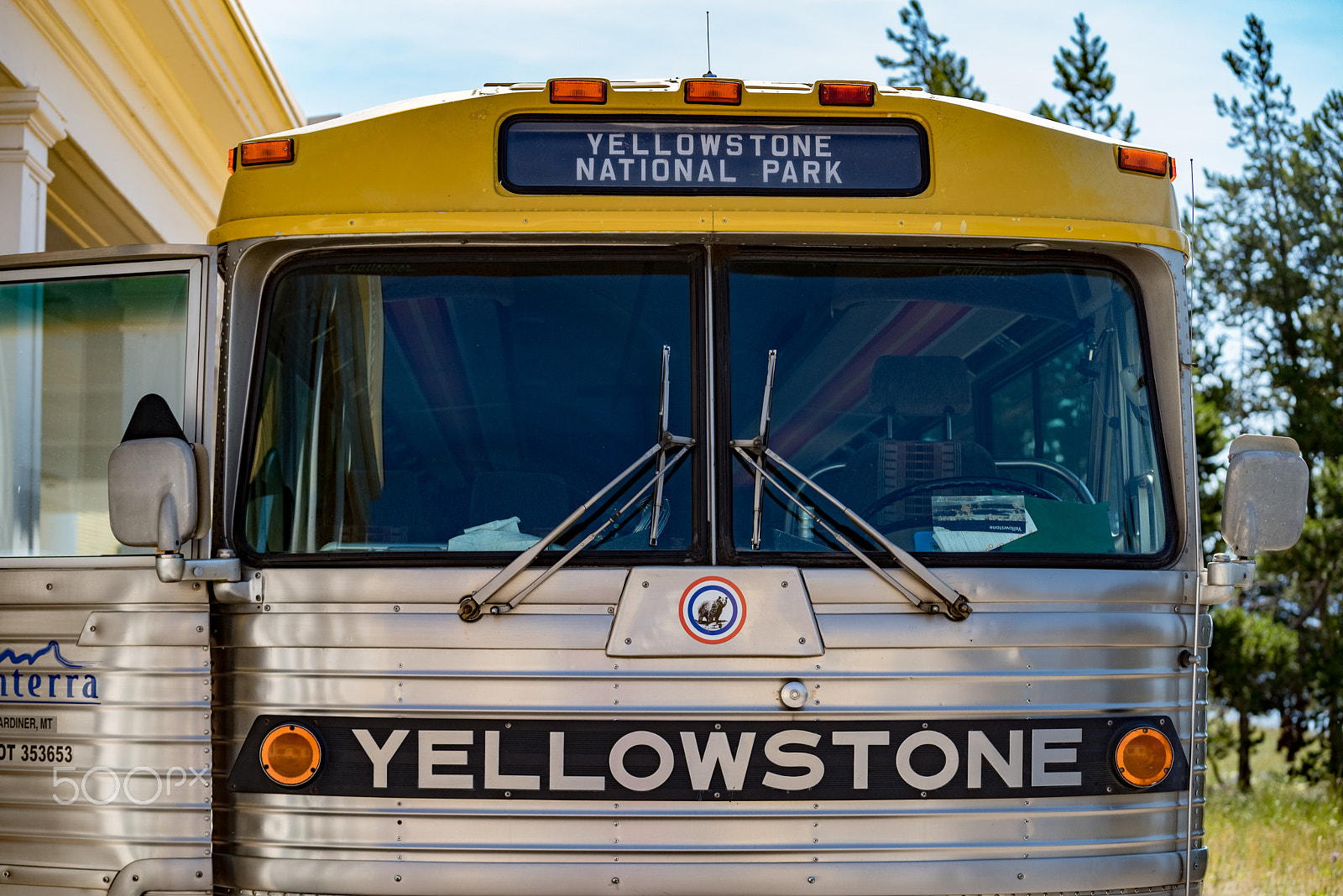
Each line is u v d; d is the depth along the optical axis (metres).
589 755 3.50
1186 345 3.88
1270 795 13.27
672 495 3.69
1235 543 3.62
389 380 3.82
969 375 3.85
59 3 8.09
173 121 10.30
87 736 3.69
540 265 3.84
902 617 3.57
